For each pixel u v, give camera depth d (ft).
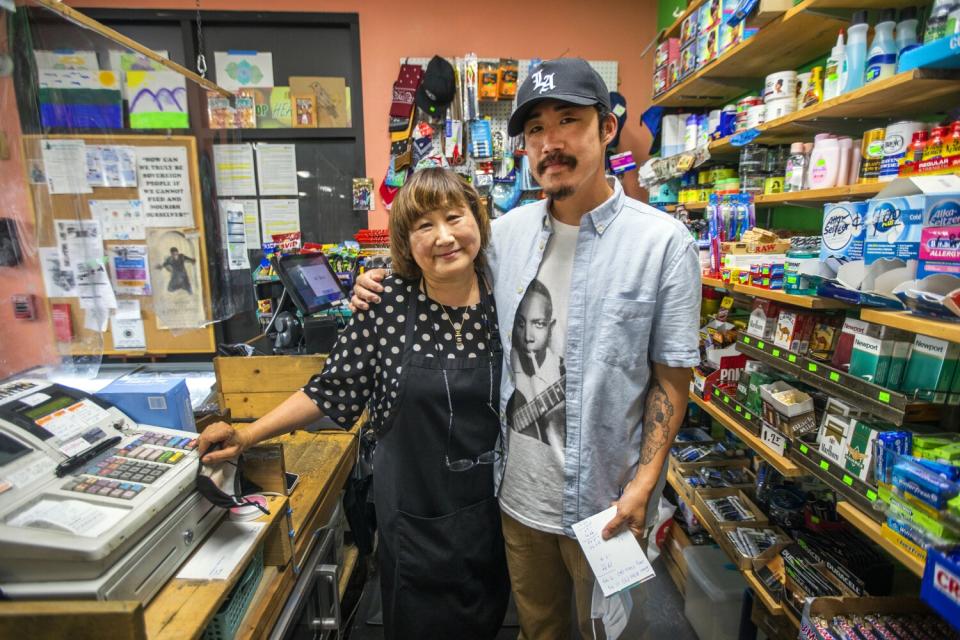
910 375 3.36
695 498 5.84
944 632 3.40
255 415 5.31
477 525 3.88
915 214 3.11
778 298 4.30
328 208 9.23
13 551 2.05
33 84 4.76
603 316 3.38
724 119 5.87
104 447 2.76
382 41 8.70
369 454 5.61
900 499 3.03
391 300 3.72
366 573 6.32
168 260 6.62
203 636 2.82
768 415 4.66
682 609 6.07
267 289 7.23
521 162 8.71
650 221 3.41
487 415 3.82
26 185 4.82
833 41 4.95
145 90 6.59
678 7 7.79
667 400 3.51
